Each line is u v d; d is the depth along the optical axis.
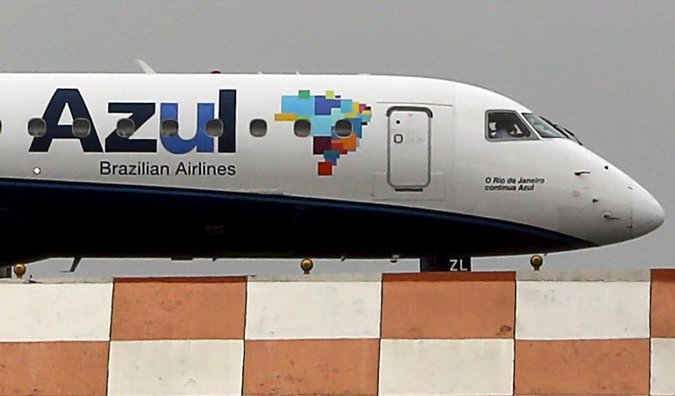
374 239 89.06
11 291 53.00
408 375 51.62
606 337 51.44
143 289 52.91
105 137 87.44
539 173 88.12
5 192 87.56
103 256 91.94
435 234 88.69
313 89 88.88
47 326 52.78
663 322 51.38
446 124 88.38
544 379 51.34
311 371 51.81
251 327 52.34
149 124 87.62
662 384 51.03
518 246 89.75
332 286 52.38
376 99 88.62
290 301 52.38
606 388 51.16
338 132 87.75
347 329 52.09
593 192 88.25
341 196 87.62
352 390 51.66
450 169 87.88
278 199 87.50
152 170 87.44
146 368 52.31
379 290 52.28
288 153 87.38
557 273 51.94
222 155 87.31
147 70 92.00
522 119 89.31
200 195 87.38
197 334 52.44
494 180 88.06
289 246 89.81
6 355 52.53
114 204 87.56
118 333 52.62
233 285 52.75
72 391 52.31
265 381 51.88
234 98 88.25
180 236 89.00
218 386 52.00
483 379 51.44
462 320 51.88
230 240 89.31
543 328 51.66
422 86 89.62
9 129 87.62
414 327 51.88
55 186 87.50
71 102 88.12
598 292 51.78
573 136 92.19
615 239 89.25
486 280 52.09
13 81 89.38
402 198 87.75
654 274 51.62
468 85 90.88
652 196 90.19
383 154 87.69
